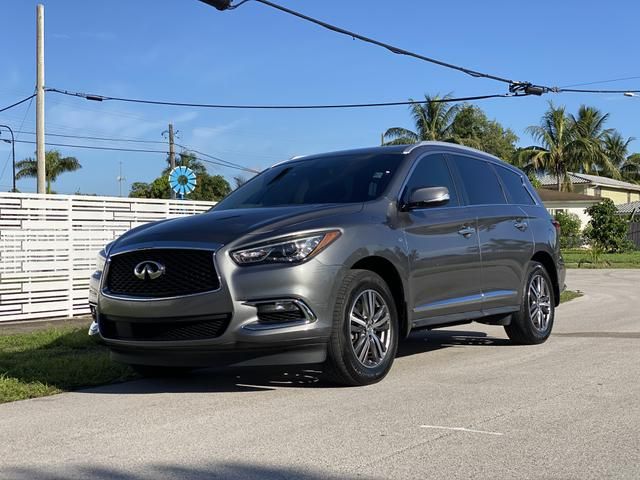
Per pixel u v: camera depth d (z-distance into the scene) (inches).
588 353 293.4
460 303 273.7
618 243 1599.4
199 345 216.4
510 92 951.6
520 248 309.6
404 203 255.3
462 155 301.9
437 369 263.7
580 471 150.5
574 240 1866.4
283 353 217.9
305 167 286.4
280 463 159.0
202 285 216.5
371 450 166.4
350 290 227.0
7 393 231.3
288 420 193.9
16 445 178.1
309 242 221.5
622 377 242.4
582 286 727.1
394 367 269.3
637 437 173.8
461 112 1937.7
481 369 262.7
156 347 221.9
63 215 486.3
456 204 283.4
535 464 155.0
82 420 201.0
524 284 312.3
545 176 2352.4
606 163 2347.4
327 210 236.7
